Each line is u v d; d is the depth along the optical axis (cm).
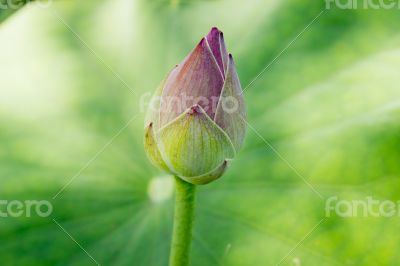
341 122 63
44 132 65
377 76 64
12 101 66
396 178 60
